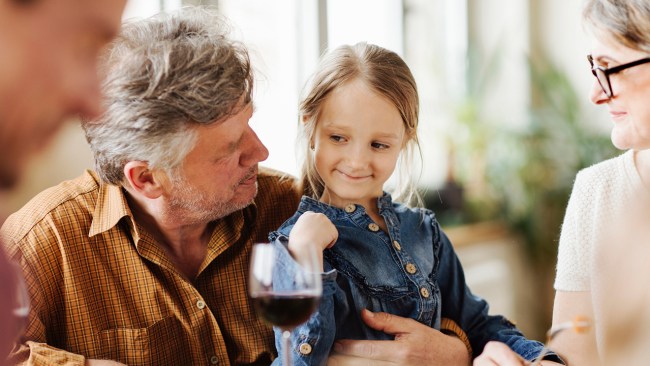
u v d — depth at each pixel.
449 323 1.62
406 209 1.70
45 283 1.53
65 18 0.74
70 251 1.55
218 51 1.43
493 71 4.42
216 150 1.45
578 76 4.52
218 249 1.62
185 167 1.45
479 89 4.37
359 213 1.56
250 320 1.68
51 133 0.80
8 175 0.79
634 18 1.32
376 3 3.83
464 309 1.70
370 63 1.52
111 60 1.42
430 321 1.57
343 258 1.51
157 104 1.38
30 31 0.72
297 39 3.32
